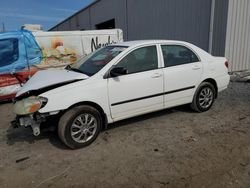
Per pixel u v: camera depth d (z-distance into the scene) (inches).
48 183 123.4
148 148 154.3
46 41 306.2
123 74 160.9
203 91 212.5
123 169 132.0
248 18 396.5
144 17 573.6
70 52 328.2
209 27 397.1
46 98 146.3
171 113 216.7
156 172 127.7
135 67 176.2
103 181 122.6
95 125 162.2
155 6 523.8
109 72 165.3
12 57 279.9
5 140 176.9
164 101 190.2
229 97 263.6
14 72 280.5
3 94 276.1
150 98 181.9
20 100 154.3
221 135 169.3
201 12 409.7
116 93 166.4
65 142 153.1
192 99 207.9
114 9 717.3
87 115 157.5
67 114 151.7
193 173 125.5
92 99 157.5
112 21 780.6
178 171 127.7
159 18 518.0
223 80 223.3
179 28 463.8
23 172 134.0
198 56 208.7
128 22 647.1
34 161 145.1
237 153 143.7
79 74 166.4
